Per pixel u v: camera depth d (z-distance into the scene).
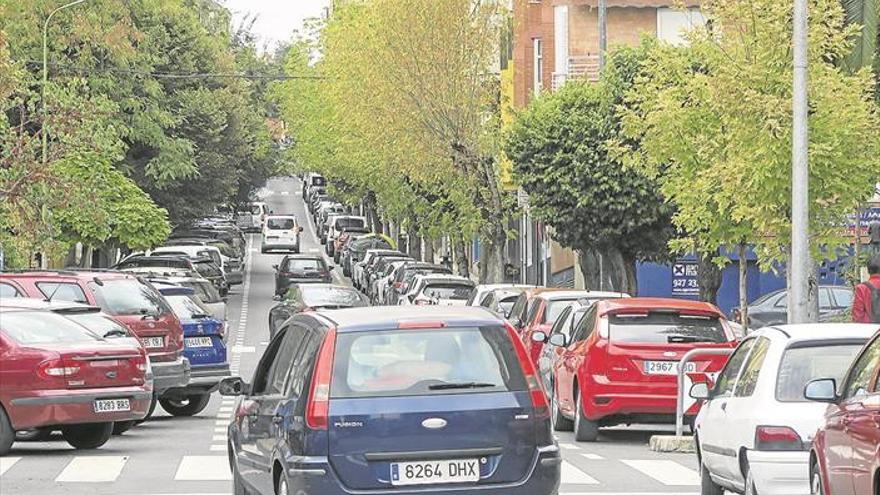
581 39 84.12
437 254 142.50
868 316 31.78
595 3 83.19
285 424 18.44
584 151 62.12
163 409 46.00
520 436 18.00
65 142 65.75
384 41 82.94
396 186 102.06
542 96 67.31
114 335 33.81
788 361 21.34
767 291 79.88
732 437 21.89
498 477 17.92
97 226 84.25
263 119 162.25
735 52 40.50
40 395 30.69
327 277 96.12
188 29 114.00
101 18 94.75
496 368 18.25
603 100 62.44
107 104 73.81
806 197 36.56
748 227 42.38
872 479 16.62
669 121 42.06
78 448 32.97
